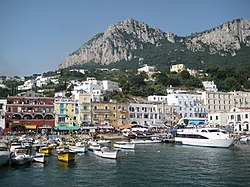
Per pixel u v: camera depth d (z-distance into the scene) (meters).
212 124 162.62
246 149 97.44
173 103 176.62
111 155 76.25
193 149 98.56
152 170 61.53
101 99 155.00
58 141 100.19
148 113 160.75
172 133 132.25
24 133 122.12
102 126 139.75
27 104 134.25
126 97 192.50
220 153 87.62
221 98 188.25
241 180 52.59
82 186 49.12
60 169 62.28
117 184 50.19
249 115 153.75
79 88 199.62
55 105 139.12
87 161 72.44
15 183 50.91
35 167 64.06
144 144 116.62
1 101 132.12
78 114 142.38
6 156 63.34
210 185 49.41
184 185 49.50
